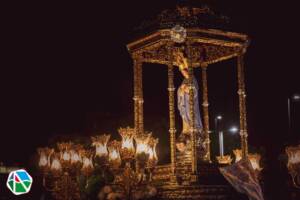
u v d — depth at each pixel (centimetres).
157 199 1166
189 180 1359
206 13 1427
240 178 1343
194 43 1548
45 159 1452
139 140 1337
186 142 1459
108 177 1219
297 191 1845
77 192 1390
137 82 1580
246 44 1490
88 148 1711
